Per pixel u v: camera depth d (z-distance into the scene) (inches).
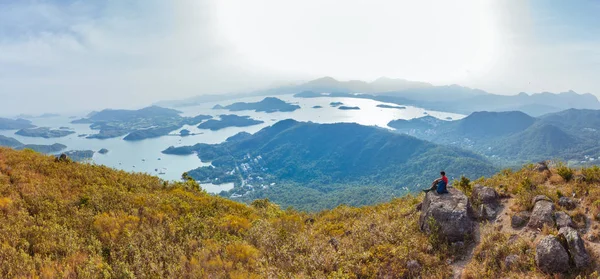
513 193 576.4
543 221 425.1
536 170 660.7
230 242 522.9
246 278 401.1
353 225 649.6
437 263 424.5
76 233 458.0
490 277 367.9
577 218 423.2
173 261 428.5
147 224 534.6
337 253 484.7
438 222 490.0
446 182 550.0
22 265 360.5
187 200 756.6
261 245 538.0
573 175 568.1
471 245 451.5
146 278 380.5
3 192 563.2
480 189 580.7
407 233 513.7
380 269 429.7
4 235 420.8
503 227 469.1
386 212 698.2
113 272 376.2
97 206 575.5
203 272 401.1
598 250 352.8
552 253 346.3
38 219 481.1
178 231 538.0
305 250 531.2
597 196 451.8
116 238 470.3
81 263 388.2
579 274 329.7
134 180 828.6
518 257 379.6
